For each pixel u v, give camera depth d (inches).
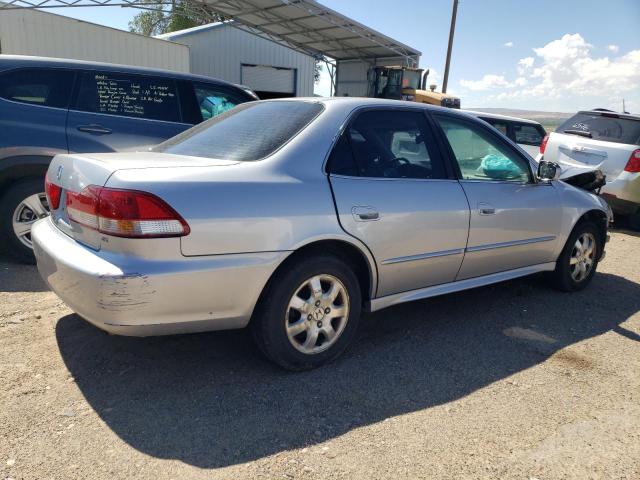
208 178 105.7
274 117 134.2
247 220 106.7
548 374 130.3
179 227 99.4
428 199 137.4
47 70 190.1
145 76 209.9
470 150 156.3
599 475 93.8
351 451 96.8
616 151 313.6
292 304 118.0
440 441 101.0
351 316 128.5
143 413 105.0
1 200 184.9
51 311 150.9
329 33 863.1
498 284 201.3
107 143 198.5
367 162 130.0
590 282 210.8
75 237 110.3
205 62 941.8
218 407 108.5
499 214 155.2
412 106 146.1
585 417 111.7
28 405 105.3
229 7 778.2
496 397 118.1
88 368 121.1
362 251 125.0
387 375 125.7
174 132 213.2
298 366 122.3
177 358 128.2
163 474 88.1
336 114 128.9
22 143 183.0
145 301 98.0
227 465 91.4
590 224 192.4
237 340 139.1
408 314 166.4
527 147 398.9
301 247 116.3
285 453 95.3
